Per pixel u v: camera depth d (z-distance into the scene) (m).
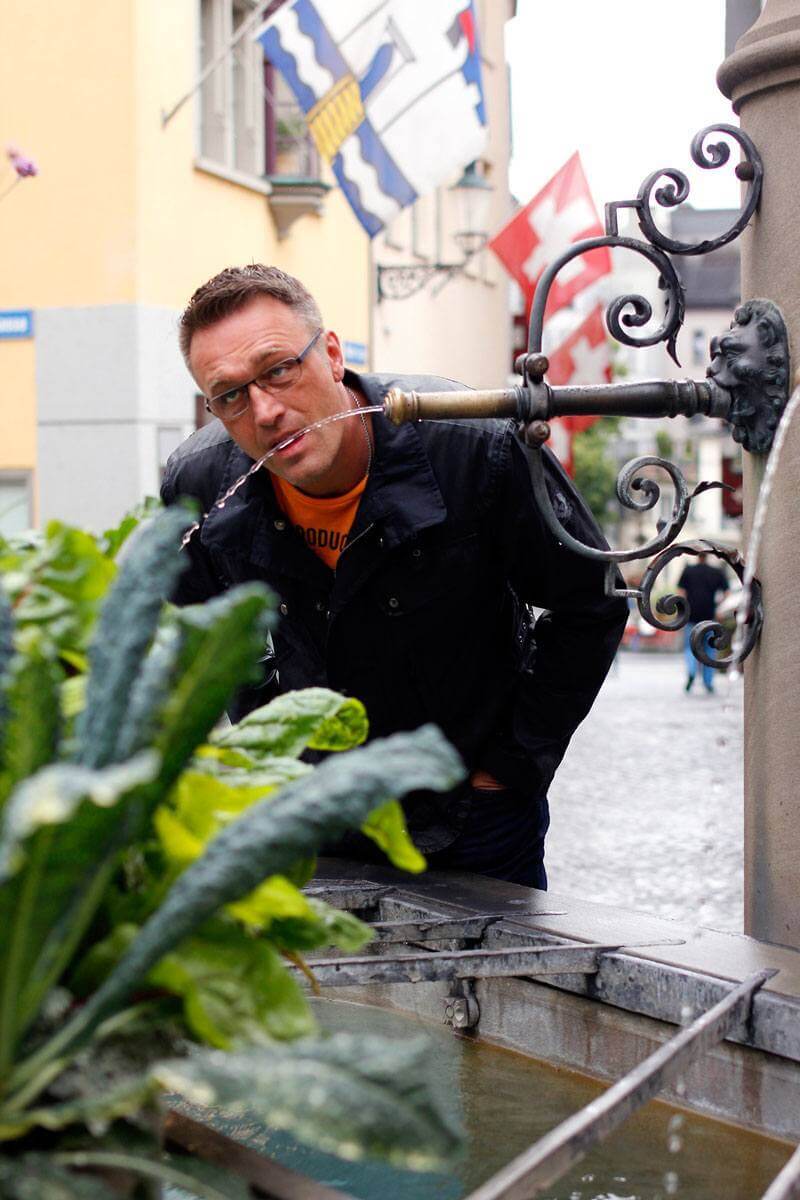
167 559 1.13
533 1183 1.21
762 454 2.43
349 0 11.03
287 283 2.52
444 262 20.61
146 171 12.32
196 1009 1.12
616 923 2.29
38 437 12.48
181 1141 1.33
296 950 1.34
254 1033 1.13
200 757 1.30
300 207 14.53
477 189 16.00
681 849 6.97
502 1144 1.85
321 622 2.71
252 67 14.37
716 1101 1.92
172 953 1.13
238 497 2.70
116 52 12.13
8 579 1.28
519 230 15.70
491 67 24.14
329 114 11.12
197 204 13.18
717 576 20.03
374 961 2.00
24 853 0.97
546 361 2.36
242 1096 0.97
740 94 2.45
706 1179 1.74
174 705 1.05
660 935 2.21
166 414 12.73
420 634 2.67
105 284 12.26
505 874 2.80
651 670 26.55
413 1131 0.95
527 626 2.87
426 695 2.72
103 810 0.99
